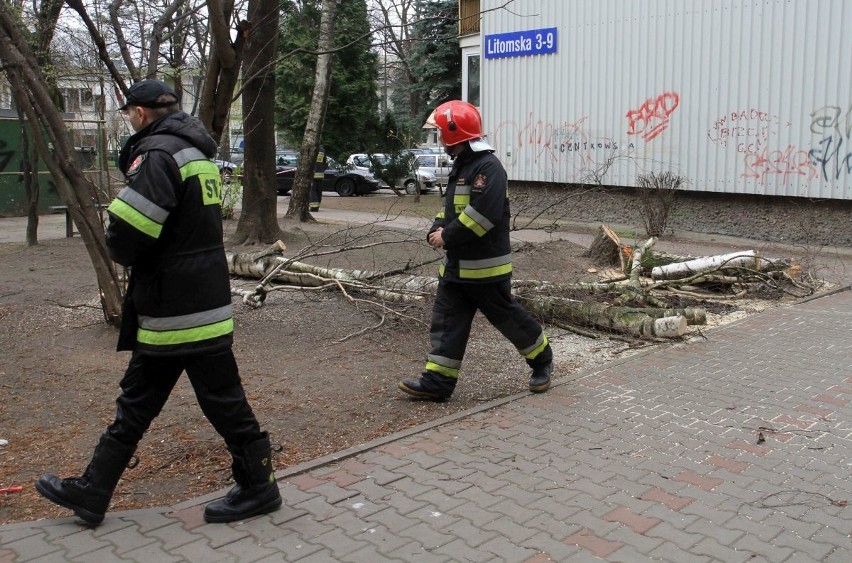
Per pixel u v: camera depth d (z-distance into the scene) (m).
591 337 7.37
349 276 8.22
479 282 5.25
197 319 3.44
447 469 4.29
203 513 3.75
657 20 14.90
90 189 6.67
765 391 5.66
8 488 3.99
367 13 27.23
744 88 13.84
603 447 4.61
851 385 5.80
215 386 3.56
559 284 8.51
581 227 16.08
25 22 9.47
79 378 5.74
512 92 17.73
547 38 16.77
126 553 3.37
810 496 3.94
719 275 9.53
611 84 15.80
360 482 4.13
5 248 12.77
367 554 3.38
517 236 14.91
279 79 30.08
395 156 24.84
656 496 3.94
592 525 3.63
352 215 19.75
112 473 3.55
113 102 9.91
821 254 12.58
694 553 3.37
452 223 5.11
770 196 13.98
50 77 9.29
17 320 7.38
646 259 10.13
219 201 3.55
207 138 3.52
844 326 7.68
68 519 3.67
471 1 21.58
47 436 4.70
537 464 4.36
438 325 5.39
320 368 6.12
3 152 18.17
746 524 3.64
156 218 3.25
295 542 3.48
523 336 5.48
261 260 9.02
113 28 8.47
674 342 7.11
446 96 33.84
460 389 5.77
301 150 16.88
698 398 5.51
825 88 12.84
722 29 14.01
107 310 6.68
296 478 4.18
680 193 15.18
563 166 16.97
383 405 5.37
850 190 12.76
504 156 18.12
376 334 7.06
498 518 3.71
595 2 15.84
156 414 3.63
